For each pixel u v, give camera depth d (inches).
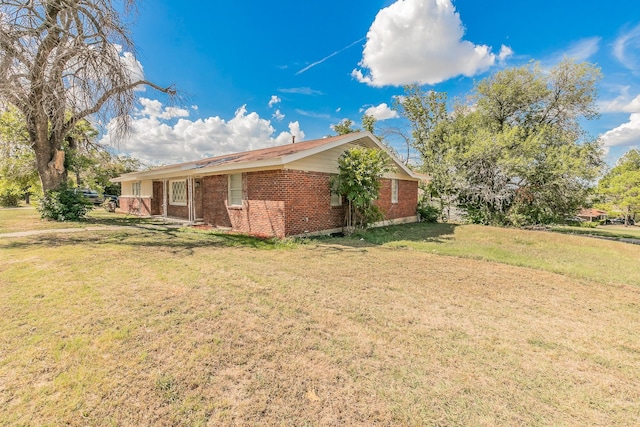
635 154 1104.8
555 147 628.1
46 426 72.5
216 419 76.8
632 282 218.2
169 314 137.3
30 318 129.3
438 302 169.2
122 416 76.4
